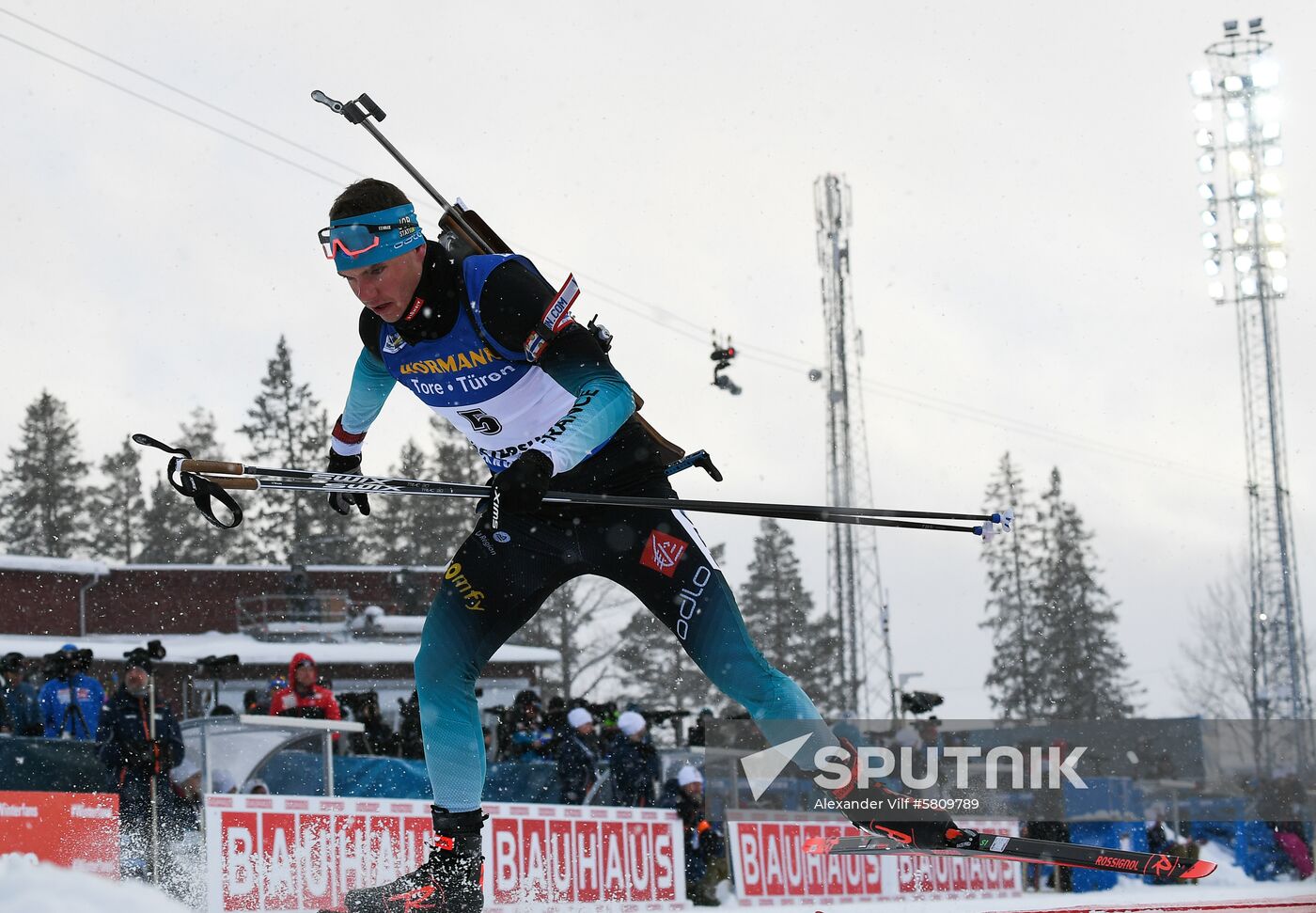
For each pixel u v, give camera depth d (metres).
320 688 18.41
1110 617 94.06
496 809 15.98
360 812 14.45
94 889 8.27
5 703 17.80
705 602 8.66
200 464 7.77
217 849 13.34
